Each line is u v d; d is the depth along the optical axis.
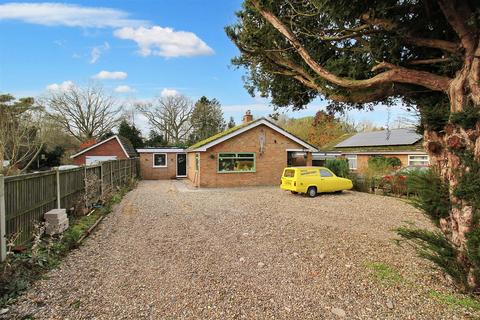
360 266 4.93
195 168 21.53
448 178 3.96
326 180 15.05
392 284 4.23
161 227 7.88
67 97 34.44
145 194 15.63
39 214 6.42
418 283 4.24
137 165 27.64
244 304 3.69
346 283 4.29
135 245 6.21
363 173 17.77
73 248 5.95
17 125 22.12
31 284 4.16
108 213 9.89
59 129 33.59
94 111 36.09
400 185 14.52
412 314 3.45
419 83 3.97
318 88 5.07
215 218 9.07
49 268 4.78
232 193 16.03
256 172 20.19
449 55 4.00
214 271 4.75
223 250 5.84
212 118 42.47
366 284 4.25
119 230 7.56
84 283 4.26
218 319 3.35
